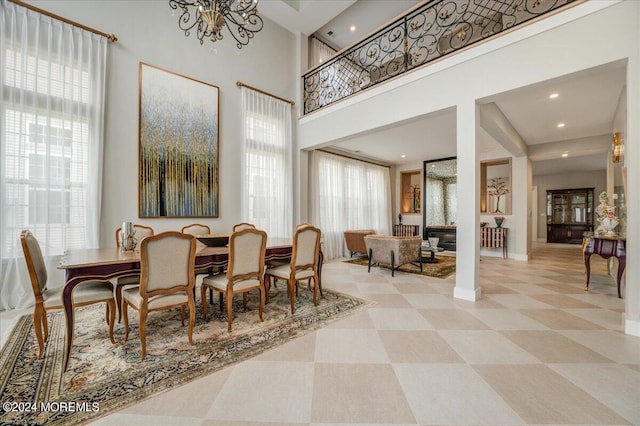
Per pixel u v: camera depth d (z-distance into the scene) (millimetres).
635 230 2268
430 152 7434
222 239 3107
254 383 1661
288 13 5242
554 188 10930
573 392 1559
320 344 2166
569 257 6809
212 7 2420
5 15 2889
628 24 2266
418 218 8641
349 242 6586
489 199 8656
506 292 3598
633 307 2285
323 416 1386
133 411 1421
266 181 5180
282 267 3127
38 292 1974
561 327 2459
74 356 1978
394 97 3908
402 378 1708
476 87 3107
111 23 3598
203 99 4430
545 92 3729
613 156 4746
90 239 3324
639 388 1589
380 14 5695
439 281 4273
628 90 2277
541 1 2908
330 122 4980
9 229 2898
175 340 2238
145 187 3816
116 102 3607
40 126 3055
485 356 1966
